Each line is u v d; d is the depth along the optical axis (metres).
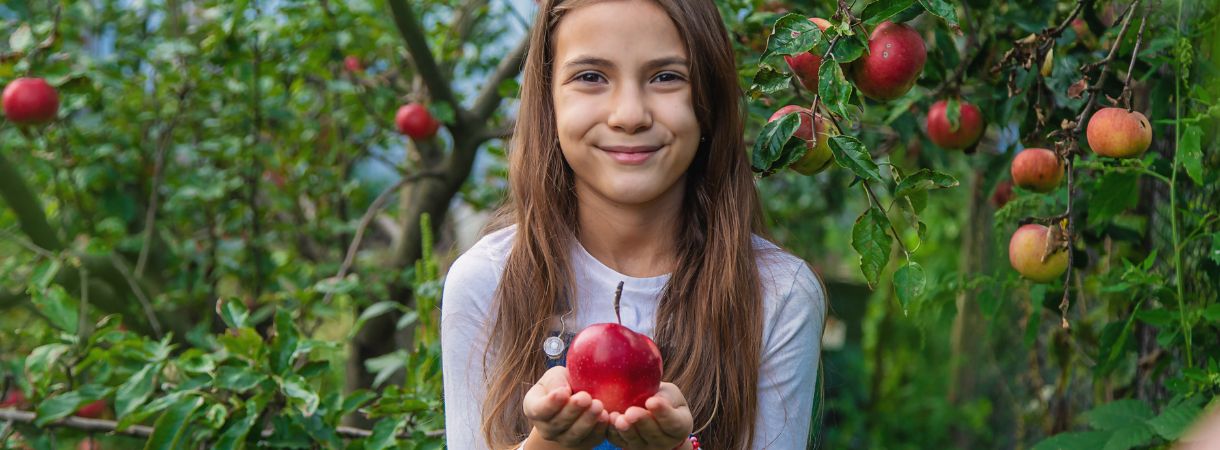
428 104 2.95
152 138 3.50
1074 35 1.97
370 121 3.62
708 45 1.49
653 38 1.44
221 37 2.99
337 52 3.12
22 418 2.20
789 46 1.45
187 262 3.32
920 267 1.46
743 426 1.52
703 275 1.56
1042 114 1.87
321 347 2.15
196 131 3.63
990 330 2.32
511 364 1.53
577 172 1.49
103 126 3.35
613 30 1.43
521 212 1.60
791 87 2.13
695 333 1.54
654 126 1.45
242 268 3.30
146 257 3.25
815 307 1.58
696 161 1.62
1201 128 1.72
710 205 1.59
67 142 3.25
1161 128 1.93
